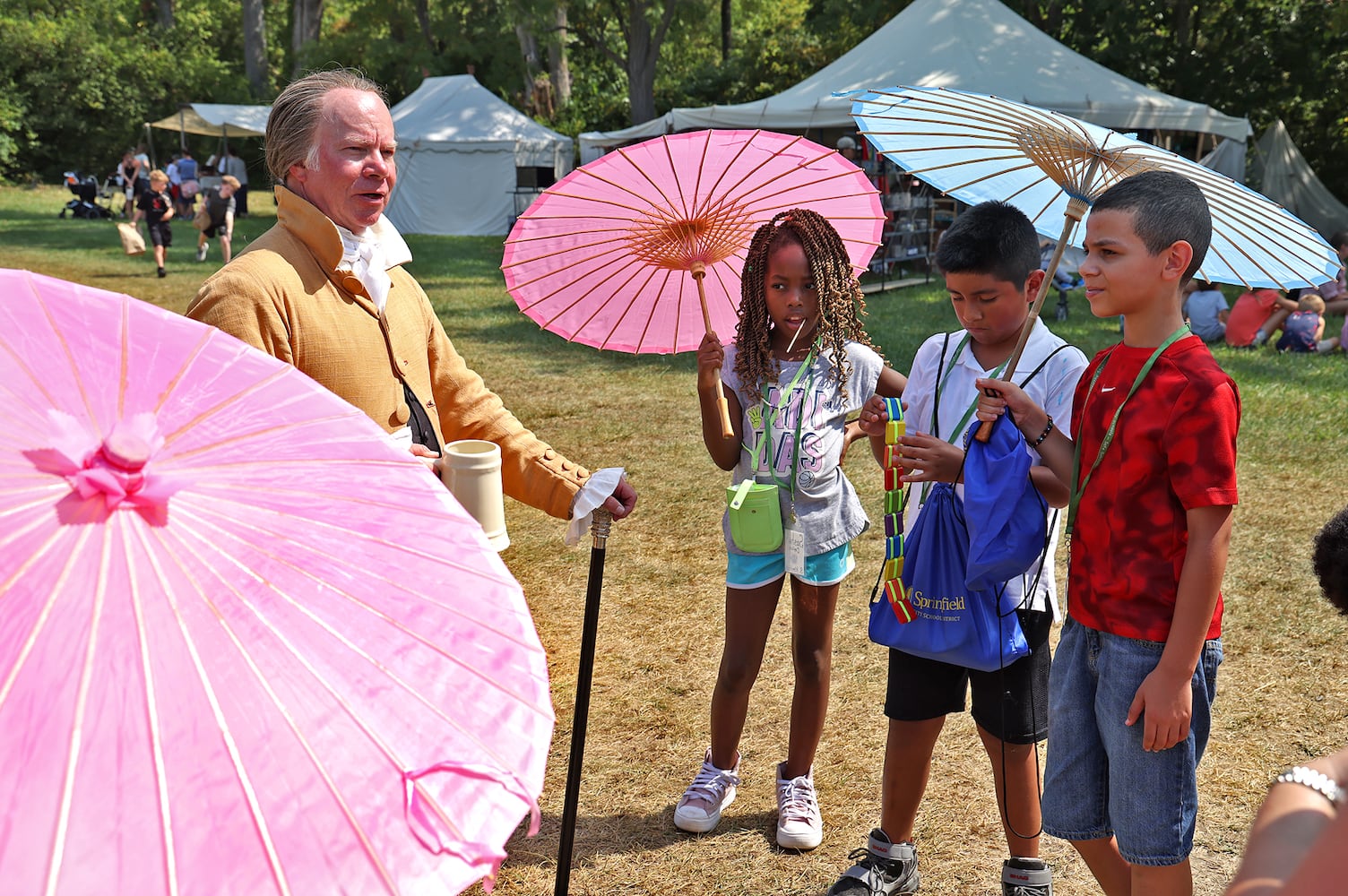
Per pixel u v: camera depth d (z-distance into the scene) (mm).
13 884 630
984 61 16953
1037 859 2816
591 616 2510
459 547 1006
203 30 50000
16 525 768
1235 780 3439
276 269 2262
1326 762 1195
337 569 901
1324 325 11617
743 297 3055
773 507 2965
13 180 41656
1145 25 24750
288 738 764
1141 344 2170
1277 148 22156
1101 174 2521
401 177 25562
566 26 36812
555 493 2613
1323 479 6473
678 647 4441
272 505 915
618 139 23562
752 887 2982
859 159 16688
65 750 682
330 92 2340
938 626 2609
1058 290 12828
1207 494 2004
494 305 13719
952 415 2746
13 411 845
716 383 3016
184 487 870
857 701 3994
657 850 3143
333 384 2324
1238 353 10477
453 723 852
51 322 955
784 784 3213
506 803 833
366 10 42062
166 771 704
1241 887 1101
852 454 7246
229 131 34094
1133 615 2143
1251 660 4230
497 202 25375
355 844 748
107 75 43844
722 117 18531
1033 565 2672
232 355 1058
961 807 3338
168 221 16688
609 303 3246
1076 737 2301
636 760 3613
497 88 40750
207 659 768
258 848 709
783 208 3133
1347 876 868
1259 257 2547
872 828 3240
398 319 2508
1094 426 2209
